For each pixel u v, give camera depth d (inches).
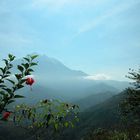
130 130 655.1
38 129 320.5
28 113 317.1
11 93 233.5
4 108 229.9
